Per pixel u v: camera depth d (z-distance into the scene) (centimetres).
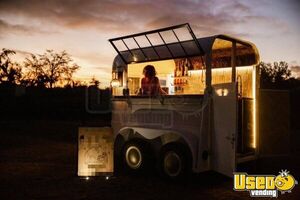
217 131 641
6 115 2627
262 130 786
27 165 852
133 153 743
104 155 682
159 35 720
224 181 696
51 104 2722
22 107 2689
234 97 582
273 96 807
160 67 782
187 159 652
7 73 4128
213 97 657
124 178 714
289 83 2758
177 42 705
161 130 707
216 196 602
